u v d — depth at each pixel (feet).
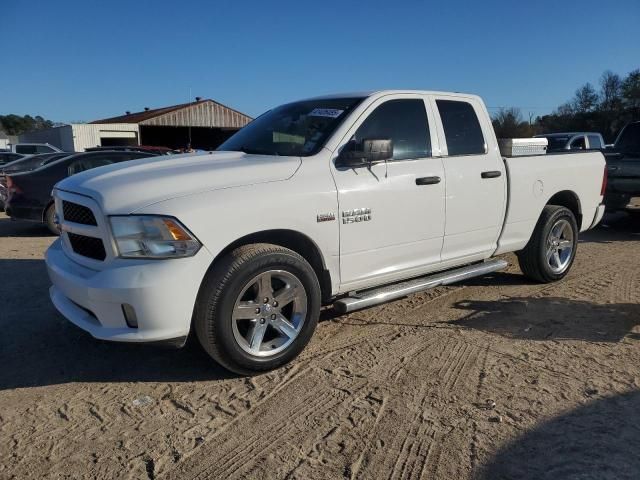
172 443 9.98
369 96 15.02
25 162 45.68
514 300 18.17
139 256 11.16
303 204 12.73
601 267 22.89
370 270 14.43
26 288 19.83
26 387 12.21
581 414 10.75
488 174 16.94
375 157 13.46
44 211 33.01
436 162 15.67
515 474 8.97
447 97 16.74
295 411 11.04
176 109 129.70
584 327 15.56
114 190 11.53
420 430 10.31
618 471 8.97
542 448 9.66
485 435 10.11
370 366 13.05
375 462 9.37
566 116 215.51
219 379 12.50
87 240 12.15
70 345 14.52
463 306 17.54
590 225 21.86
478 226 16.96
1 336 15.12
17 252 27.04
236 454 9.64
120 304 11.07
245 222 11.87
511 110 138.62
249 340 12.37
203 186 11.79
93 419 10.84
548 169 19.21
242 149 15.38
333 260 13.58
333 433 10.25
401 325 15.83
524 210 18.42
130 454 9.66
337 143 13.88
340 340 14.70
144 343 11.23
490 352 13.80
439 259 16.17
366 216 13.94
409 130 15.42
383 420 10.66
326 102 15.64
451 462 9.34
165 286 10.97
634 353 13.67
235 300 11.80
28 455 9.64
